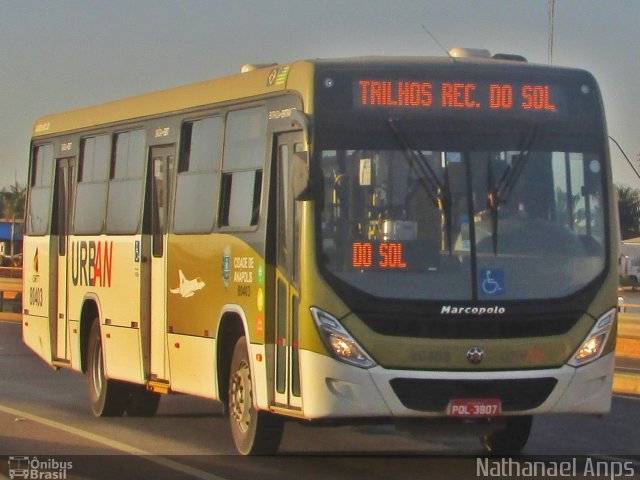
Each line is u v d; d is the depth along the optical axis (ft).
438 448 45.91
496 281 37.96
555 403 38.29
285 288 39.70
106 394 54.44
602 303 38.96
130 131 53.78
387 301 37.37
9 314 128.47
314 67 38.91
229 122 44.96
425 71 39.04
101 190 56.24
